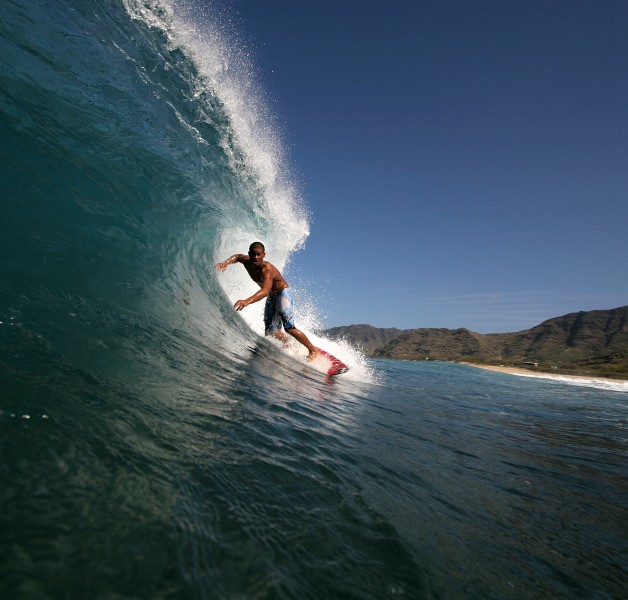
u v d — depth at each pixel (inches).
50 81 171.8
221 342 176.1
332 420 128.4
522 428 213.2
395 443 126.4
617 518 102.2
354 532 62.7
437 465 115.7
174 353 118.6
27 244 113.0
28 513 40.8
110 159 182.5
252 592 42.2
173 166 229.8
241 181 318.0
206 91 289.1
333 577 50.1
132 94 222.4
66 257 122.4
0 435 50.2
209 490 58.6
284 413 113.6
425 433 155.6
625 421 292.2
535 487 116.5
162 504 50.9
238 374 137.9
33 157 142.6
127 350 99.7
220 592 40.5
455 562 64.1
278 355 238.5
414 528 70.9
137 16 247.4
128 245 160.2
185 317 165.0
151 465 58.5
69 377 72.9
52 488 45.5
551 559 73.9
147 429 68.6
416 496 87.0
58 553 37.5
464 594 56.1
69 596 33.6
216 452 71.4
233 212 299.6
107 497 47.9
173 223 207.6
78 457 52.7
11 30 168.4
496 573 64.4
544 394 457.4
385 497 80.3
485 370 1027.3
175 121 255.9
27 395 61.4
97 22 219.9
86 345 89.5
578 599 62.5
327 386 201.2
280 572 47.2
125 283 139.8
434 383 408.8
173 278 180.7
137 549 41.8
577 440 199.9
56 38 188.9
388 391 260.2
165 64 261.1
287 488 68.7
